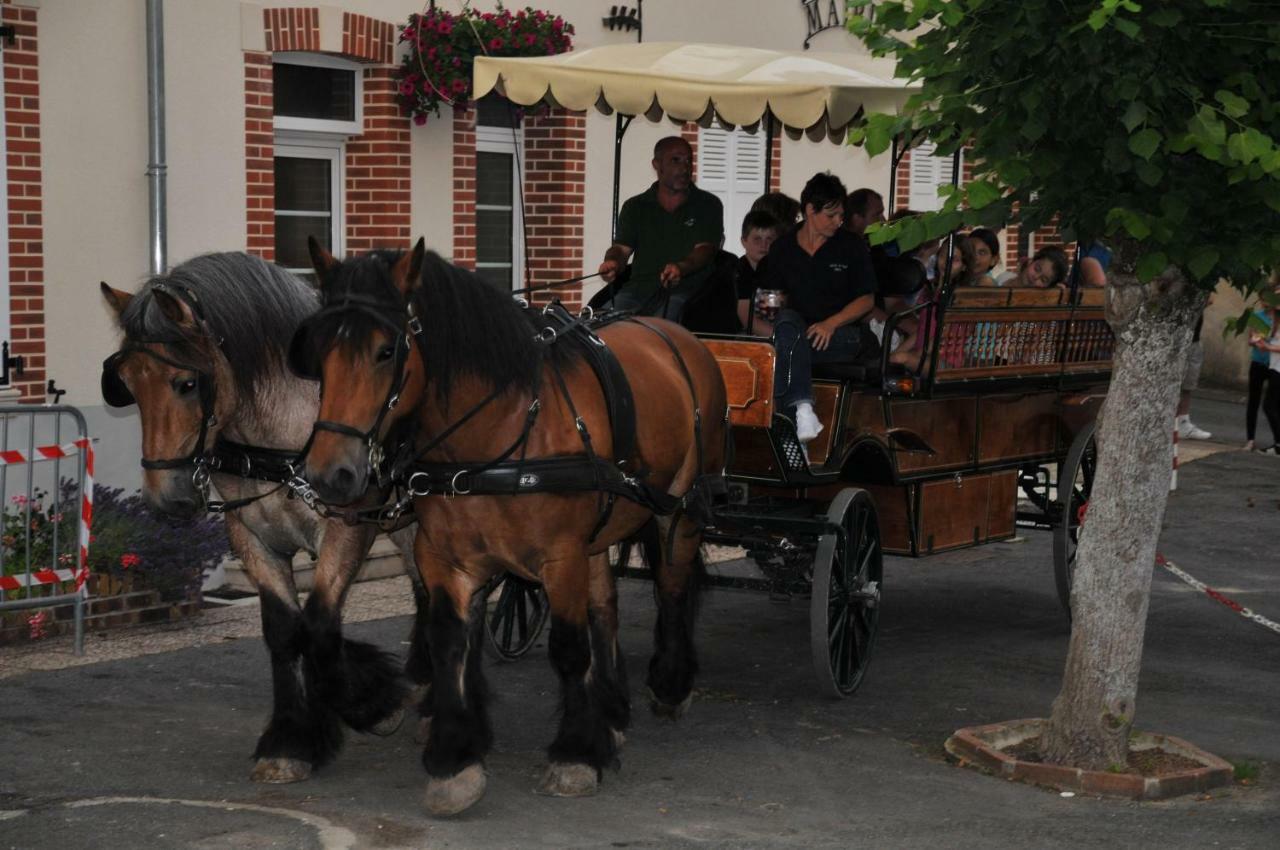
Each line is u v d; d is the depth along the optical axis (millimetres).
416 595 7980
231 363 6508
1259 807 6703
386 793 6652
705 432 7863
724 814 6492
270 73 11609
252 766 6957
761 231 9727
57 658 8930
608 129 14555
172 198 11078
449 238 13109
